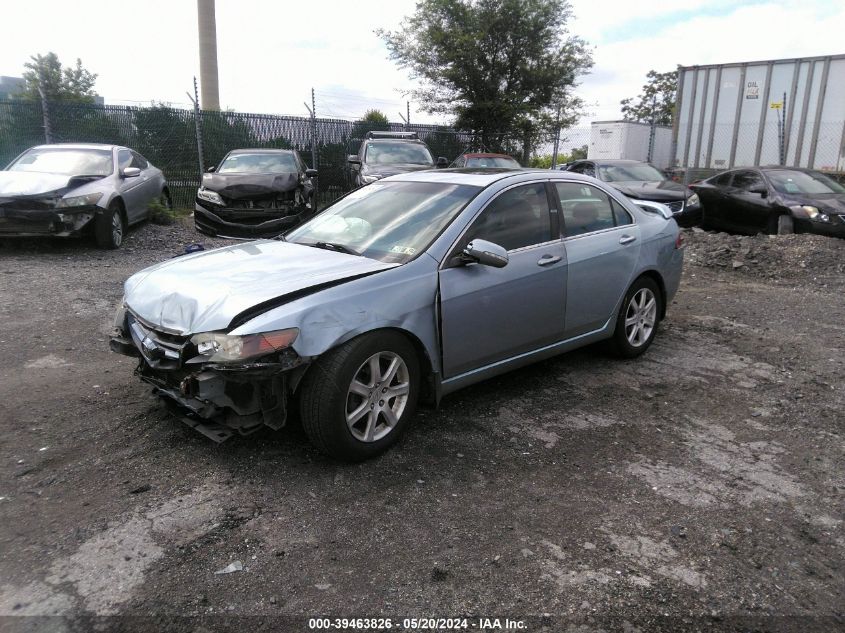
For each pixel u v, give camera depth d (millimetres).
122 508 3074
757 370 5273
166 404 3736
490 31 21516
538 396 4629
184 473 3404
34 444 3668
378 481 3398
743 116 15688
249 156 12023
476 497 3277
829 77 14289
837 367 5363
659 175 13594
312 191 11898
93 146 10555
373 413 3551
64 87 22766
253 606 2479
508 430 4059
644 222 5418
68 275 7734
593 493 3344
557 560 2799
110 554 2738
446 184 4477
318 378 3305
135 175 10094
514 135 22719
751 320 6852
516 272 4184
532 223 4449
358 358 3379
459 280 3863
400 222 4191
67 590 2520
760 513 3193
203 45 28641
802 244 10070
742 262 9742
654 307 5527
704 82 16203
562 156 26891
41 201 8594
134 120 15422
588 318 4852
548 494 3326
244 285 3426
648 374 5141
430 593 2580
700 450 3855
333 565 2729
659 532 3016
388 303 3506
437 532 2977
